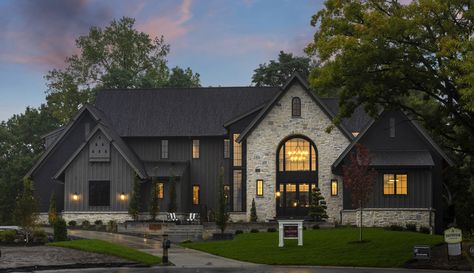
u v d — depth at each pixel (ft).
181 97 196.54
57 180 179.73
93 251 107.86
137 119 192.03
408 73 95.96
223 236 143.54
